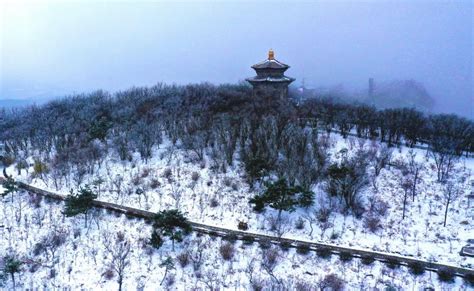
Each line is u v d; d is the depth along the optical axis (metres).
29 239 46.22
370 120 72.44
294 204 48.31
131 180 57.06
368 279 38.16
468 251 40.84
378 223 46.59
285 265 40.41
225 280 38.69
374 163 58.69
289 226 46.56
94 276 40.00
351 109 80.00
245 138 65.25
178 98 85.56
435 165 58.97
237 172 57.81
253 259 41.12
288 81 93.19
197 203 51.28
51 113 89.44
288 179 52.81
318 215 48.00
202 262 41.09
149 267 40.75
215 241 44.06
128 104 86.12
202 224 46.56
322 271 39.53
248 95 86.75
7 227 48.69
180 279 39.22
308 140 63.78
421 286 36.97
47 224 48.72
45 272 41.00
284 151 60.44
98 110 85.62
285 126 68.00
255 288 37.22
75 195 51.50
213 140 65.81
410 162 59.62
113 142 68.88
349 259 40.62
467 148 66.06
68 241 45.19
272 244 43.22
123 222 48.12
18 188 58.28
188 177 57.19
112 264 41.03
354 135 72.88
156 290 38.00
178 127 71.38
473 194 51.50
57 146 69.06
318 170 53.78
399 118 71.44
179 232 43.38
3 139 81.06
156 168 60.16
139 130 68.25
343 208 49.16
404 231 45.38
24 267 41.66
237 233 44.69
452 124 73.19
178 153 64.62
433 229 45.75
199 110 79.19
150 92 96.50
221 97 86.00
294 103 89.44
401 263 39.50
